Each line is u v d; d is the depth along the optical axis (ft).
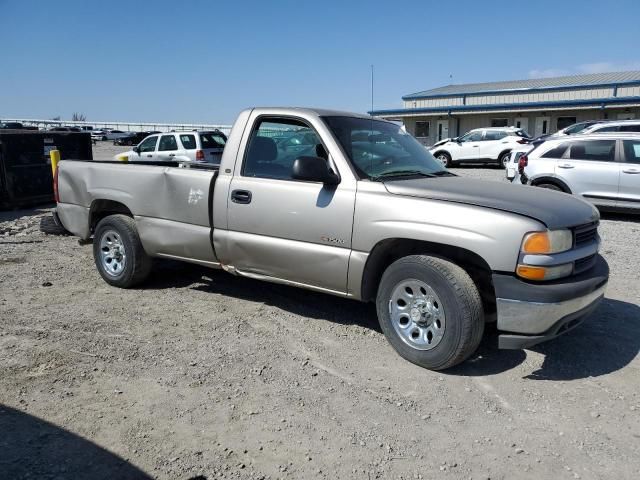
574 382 13.14
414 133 131.54
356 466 9.87
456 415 11.61
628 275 22.38
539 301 12.06
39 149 41.86
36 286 20.06
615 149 36.24
